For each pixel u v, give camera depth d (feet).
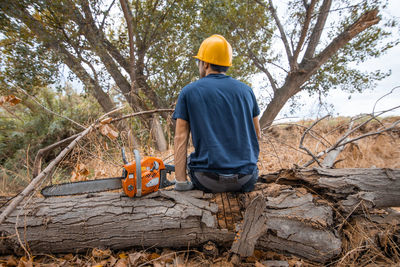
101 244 5.12
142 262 4.89
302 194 5.30
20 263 4.62
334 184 5.39
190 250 5.16
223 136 4.75
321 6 20.81
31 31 13.53
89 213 5.02
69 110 18.13
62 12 13.43
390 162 12.66
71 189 5.35
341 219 5.14
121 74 19.07
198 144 4.88
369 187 5.34
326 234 4.68
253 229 4.61
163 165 5.47
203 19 19.81
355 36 20.25
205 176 4.92
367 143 14.51
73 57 14.98
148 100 19.79
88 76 15.92
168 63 19.83
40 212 5.06
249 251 4.53
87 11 14.73
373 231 5.03
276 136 21.85
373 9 16.96
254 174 5.05
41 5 12.59
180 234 5.02
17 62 12.98
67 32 15.10
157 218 4.96
